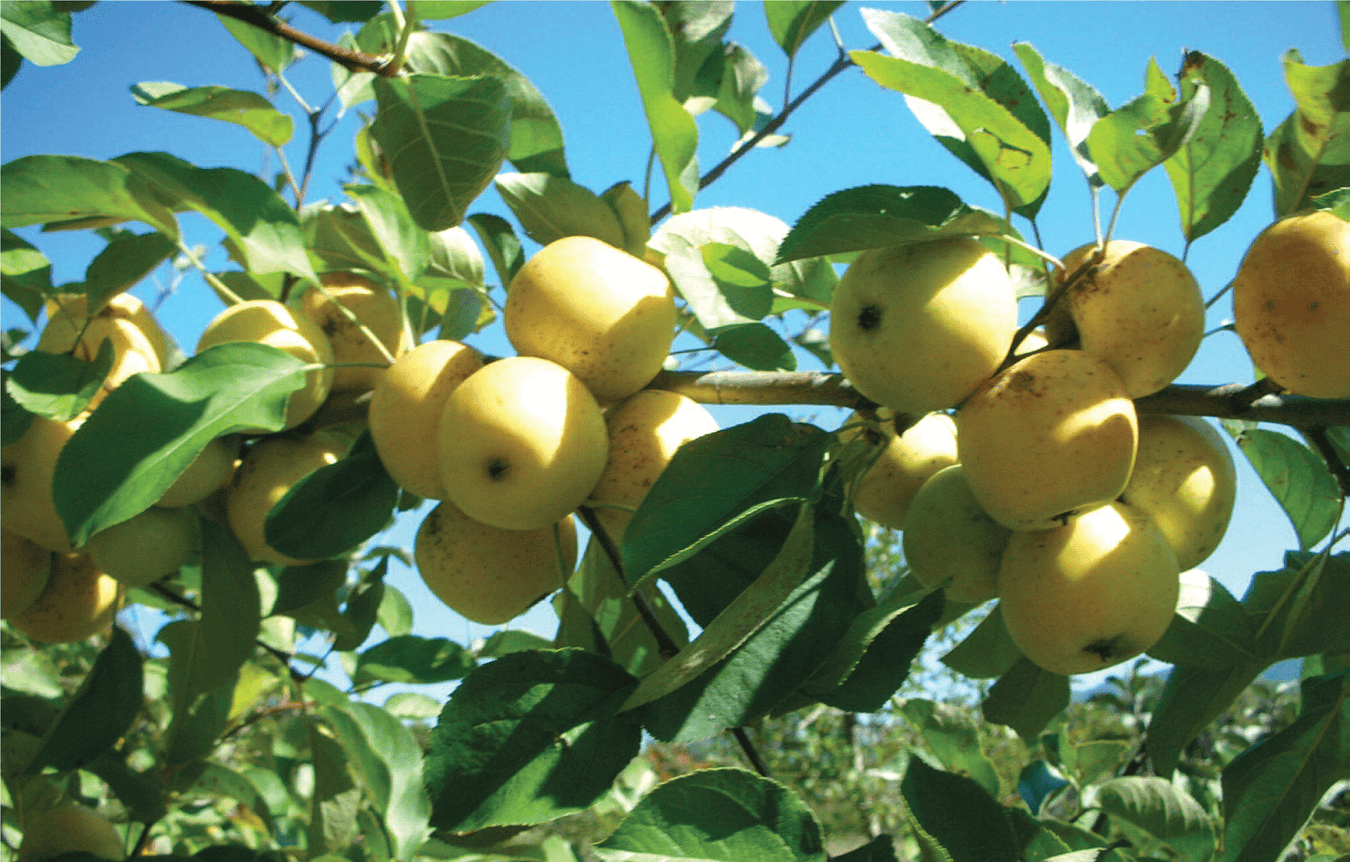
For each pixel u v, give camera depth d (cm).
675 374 45
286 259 48
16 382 45
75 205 49
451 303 58
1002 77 42
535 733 37
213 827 88
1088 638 40
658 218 62
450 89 43
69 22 45
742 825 34
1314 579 42
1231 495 42
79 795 62
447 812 35
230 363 43
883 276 39
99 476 39
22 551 52
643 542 38
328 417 53
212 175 48
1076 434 37
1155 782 55
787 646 38
